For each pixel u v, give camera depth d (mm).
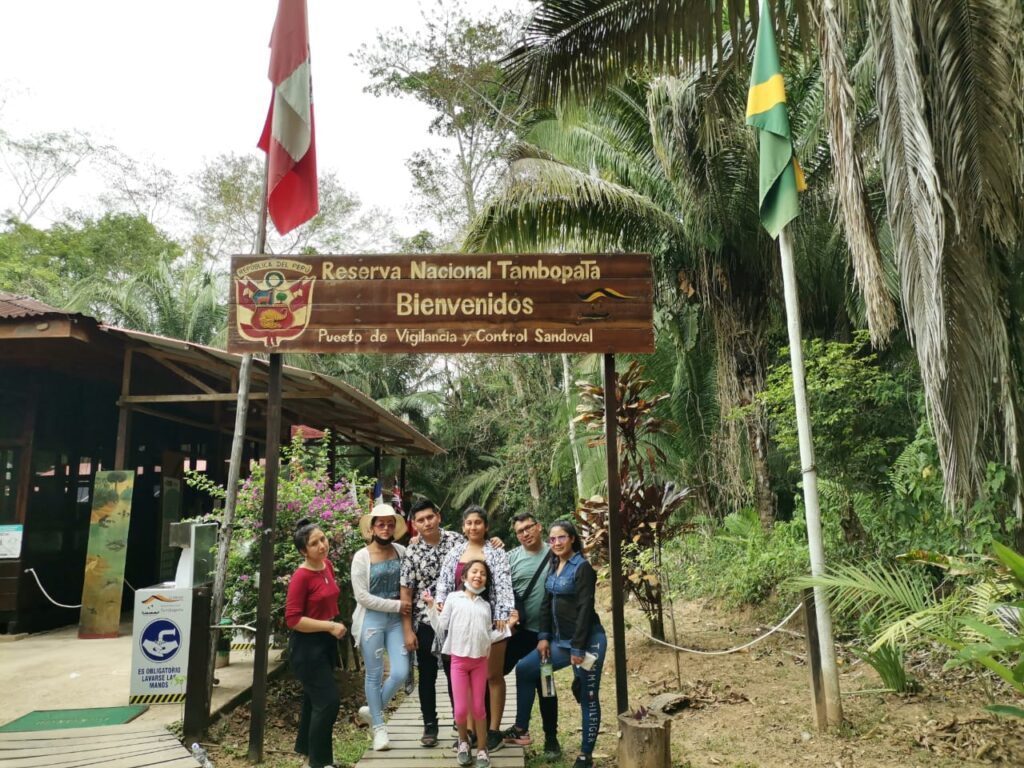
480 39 24688
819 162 10812
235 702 6129
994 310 5492
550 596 5051
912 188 5332
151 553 12664
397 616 5324
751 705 6148
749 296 10969
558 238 11125
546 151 11836
